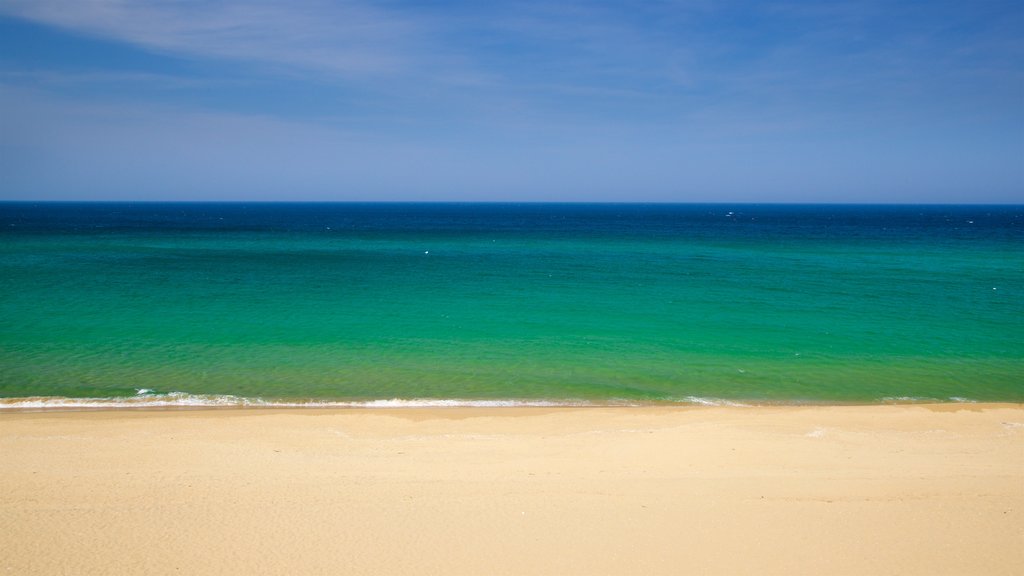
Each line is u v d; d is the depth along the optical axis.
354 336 24.00
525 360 20.83
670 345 23.09
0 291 34.19
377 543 8.48
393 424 14.38
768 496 10.04
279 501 9.67
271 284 38.47
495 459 11.78
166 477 10.62
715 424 14.27
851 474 11.02
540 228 130.12
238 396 16.77
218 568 7.87
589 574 7.87
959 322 27.72
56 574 7.67
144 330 24.53
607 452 12.21
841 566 8.11
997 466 11.59
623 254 63.91
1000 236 96.75
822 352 22.27
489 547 8.43
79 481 10.38
